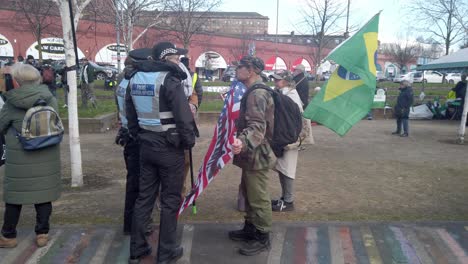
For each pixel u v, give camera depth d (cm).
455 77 4128
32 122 382
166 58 389
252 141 371
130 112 388
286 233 456
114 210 524
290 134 407
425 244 433
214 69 4556
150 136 371
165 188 381
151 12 2031
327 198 578
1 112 392
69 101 610
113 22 1875
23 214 510
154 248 425
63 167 749
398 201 569
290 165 509
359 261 400
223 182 658
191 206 539
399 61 5100
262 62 409
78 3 670
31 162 393
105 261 400
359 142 1059
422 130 1320
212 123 1376
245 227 438
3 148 492
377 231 462
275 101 409
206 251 417
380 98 1653
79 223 480
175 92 358
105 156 848
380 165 791
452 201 571
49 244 430
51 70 1155
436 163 815
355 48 511
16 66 391
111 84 2158
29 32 3384
